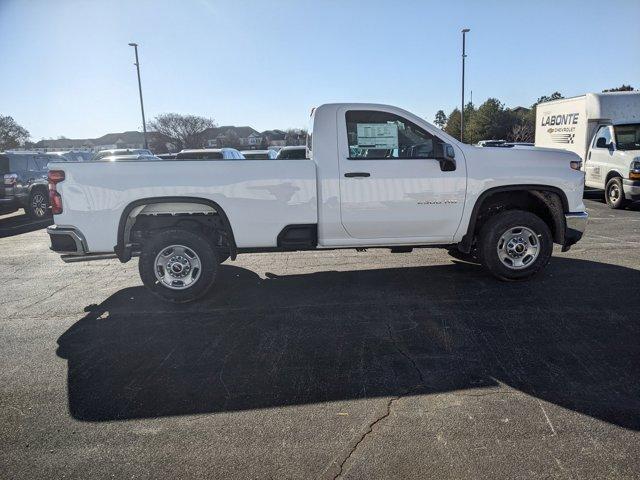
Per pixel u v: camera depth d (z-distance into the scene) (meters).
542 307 4.58
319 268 6.41
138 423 2.85
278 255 7.30
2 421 2.91
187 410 2.98
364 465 2.42
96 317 4.74
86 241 4.84
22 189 12.52
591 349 3.66
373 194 5.03
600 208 11.82
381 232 5.18
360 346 3.84
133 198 4.79
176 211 5.02
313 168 4.95
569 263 6.19
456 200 5.14
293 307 4.83
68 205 4.79
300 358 3.66
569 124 14.29
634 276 5.54
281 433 2.71
